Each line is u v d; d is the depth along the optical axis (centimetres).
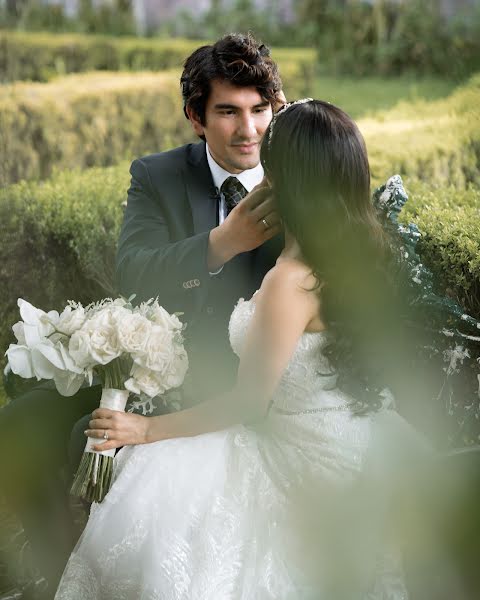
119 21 1226
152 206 311
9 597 298
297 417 252
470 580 243
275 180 245
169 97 675
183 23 1258
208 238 271
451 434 290
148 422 255
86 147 654
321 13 1136
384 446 259
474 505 244
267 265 297
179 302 285
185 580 234
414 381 285
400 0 1042
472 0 1023
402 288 267
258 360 245
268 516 248
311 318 248
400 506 251
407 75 999
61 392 259
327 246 242
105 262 419
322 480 249
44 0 1170
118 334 246
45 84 705
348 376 252
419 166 457
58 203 443
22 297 455
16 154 626
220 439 257
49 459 294
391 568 249
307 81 844
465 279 289
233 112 292
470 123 500
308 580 246
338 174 239
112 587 240
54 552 290
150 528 240
